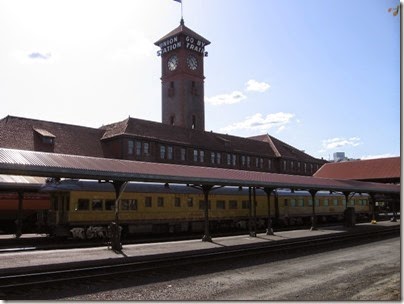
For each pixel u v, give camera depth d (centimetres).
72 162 1848
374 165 5234
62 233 2461
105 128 5378
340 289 1155
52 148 4406
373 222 3862
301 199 3969
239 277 1348
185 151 5659
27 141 4256
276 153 7281
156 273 1395
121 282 1259
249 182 2508
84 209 2481
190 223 3075
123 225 2684
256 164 6838
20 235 2723
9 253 1759
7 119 4375
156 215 2798
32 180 2895
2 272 1320
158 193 2828
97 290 1157
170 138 5516
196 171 2448
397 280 1271
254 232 2605
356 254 1877
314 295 1087
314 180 3428
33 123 4550
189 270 1466
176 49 7412
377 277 1326
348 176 5272
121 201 2638
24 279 1244
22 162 1612
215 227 3266
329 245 2200
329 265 1575
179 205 2950
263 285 1218
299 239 2428
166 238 2636
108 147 5038
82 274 1361
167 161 5394
